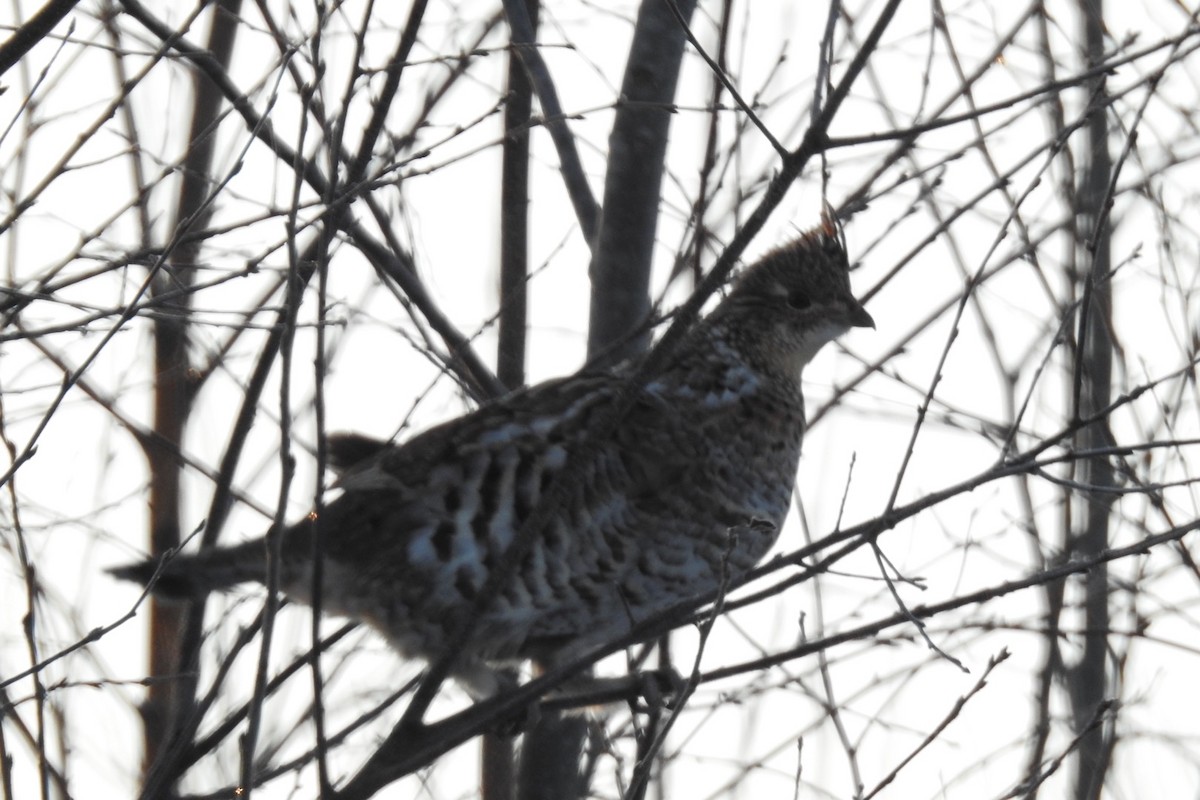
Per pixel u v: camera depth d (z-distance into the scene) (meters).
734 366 11.29
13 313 8.62
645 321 10.74
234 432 10.38
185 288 8.62
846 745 10.52
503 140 9.38
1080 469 12.84
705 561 10.88
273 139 9.40
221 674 9.11
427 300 11.08
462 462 10.27
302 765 9.68
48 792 8.11
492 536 10.23
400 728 9.08
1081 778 11.95
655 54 11.78
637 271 11.65
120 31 10.80
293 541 10.14
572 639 10.84
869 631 8.64
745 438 11.09
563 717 11.02
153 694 11.68
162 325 11.66
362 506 10.30
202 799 9.49
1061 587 12.09
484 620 10.37
